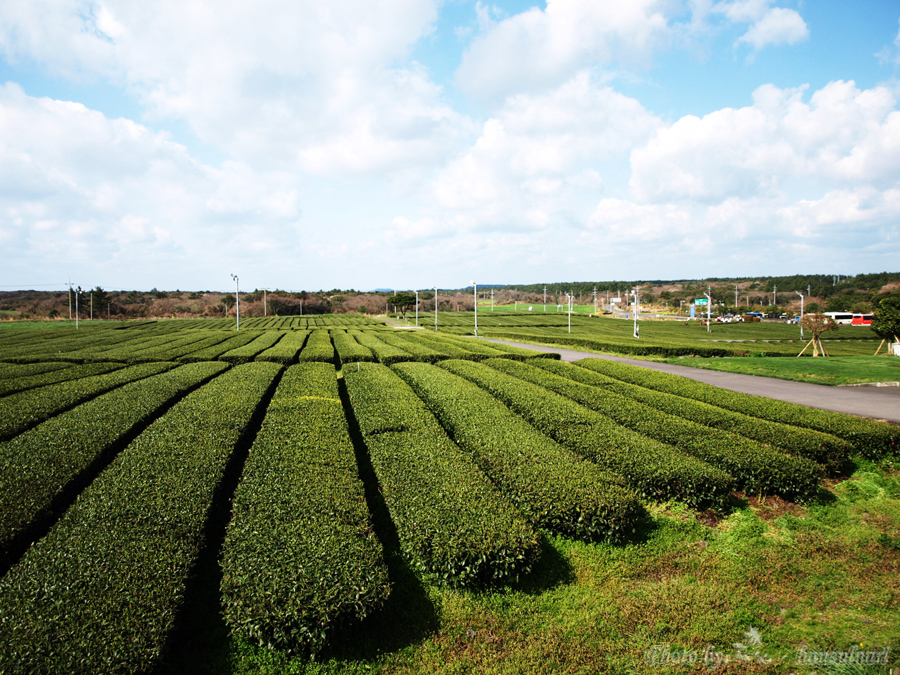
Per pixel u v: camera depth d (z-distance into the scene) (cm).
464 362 2955
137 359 3170
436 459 1183
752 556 934
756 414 1727
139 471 1095
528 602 808
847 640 724
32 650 578
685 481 1091
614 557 927
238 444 1370
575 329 7825
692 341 5431
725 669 677
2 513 904
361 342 4478
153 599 679
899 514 1099
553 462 1168
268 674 669
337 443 1302
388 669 678
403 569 891
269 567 740
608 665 686
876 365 3025
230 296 13462
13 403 1789
